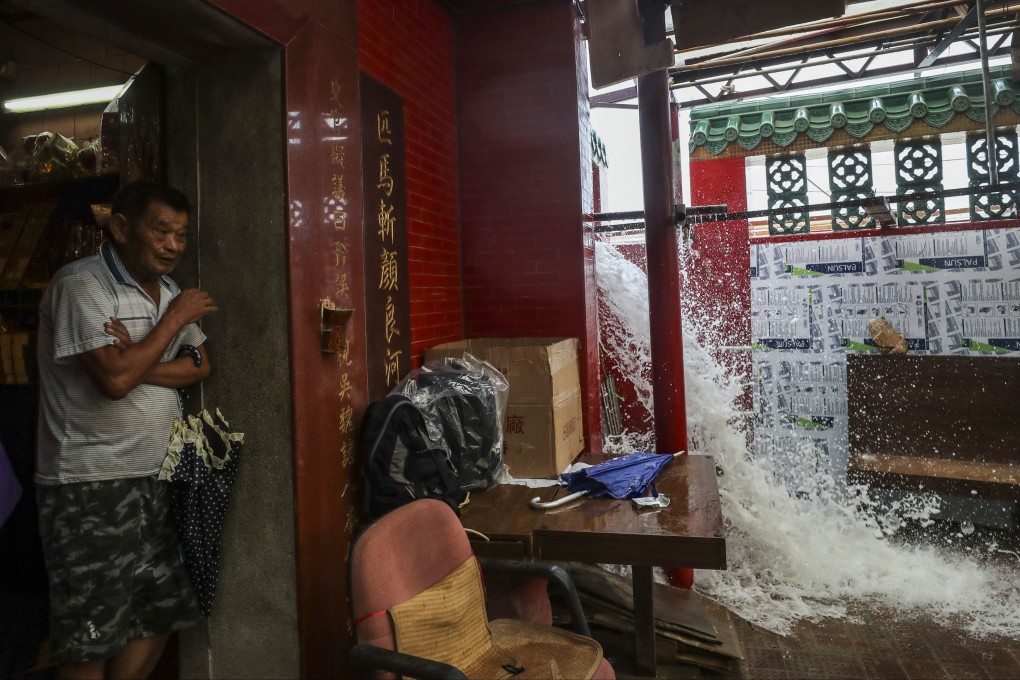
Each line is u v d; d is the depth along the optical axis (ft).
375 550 6.41
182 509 7.53
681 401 13.37
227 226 8.10
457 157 14.47
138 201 6.82
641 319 18.31
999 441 15.60
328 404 8.64
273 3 7.60
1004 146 16.57
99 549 6.72
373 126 10.60
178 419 7.64
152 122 8.38
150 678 8.46
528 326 14.20
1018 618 11.50
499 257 14.33
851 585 12.96
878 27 16.65
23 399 10.73
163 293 7.51
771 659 10.44
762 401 18.30
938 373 16.22
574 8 14.03
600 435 15.75
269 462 8.02
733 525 15.15
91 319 6.47
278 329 7.97
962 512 15.80
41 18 13.10
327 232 8.75
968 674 9.85
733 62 17.37
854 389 16.97
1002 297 16.49
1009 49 17.13
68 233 10.42
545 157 14.03
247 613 8.13
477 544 8.95
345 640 8.91
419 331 12.30
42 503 6.75
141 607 7.29
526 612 8.91
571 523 9.16
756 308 18.33
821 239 17.83
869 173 17.47
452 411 10.47
